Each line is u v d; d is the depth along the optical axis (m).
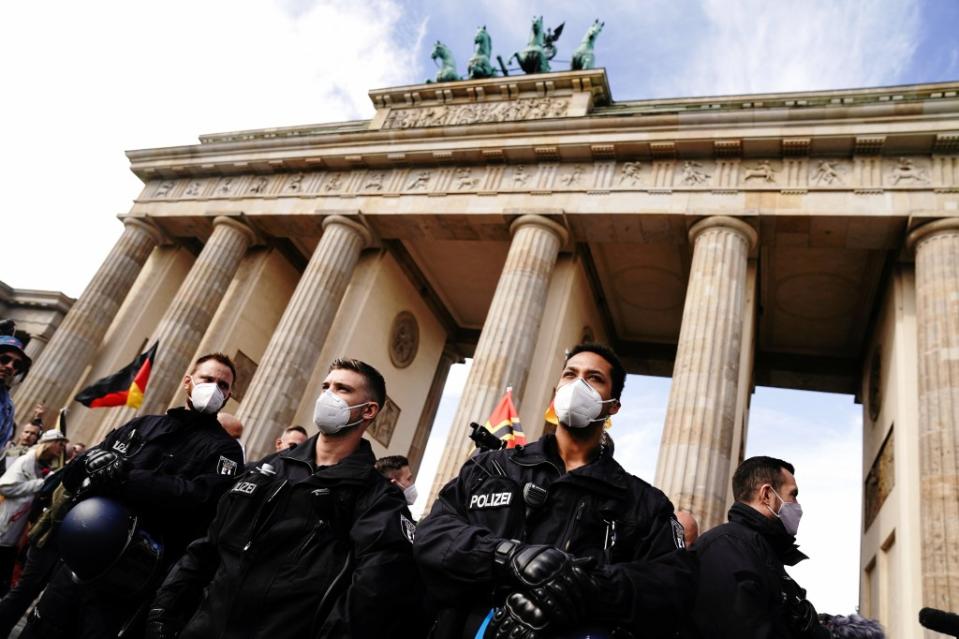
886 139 27.55
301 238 42.09
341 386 6.54
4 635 9.84
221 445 7.63
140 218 44.16
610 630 4.19
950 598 19.05
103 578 6.33
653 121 31.56
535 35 44.28
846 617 8.23
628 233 32.19
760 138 29.52
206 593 5.49
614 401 5.89
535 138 34.28
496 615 4.07
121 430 7.68
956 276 24.23
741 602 5.80
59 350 40.03
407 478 12.12
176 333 37.47
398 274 41.56
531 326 30.39
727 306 27.03
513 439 20.55
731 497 26.17
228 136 45.75
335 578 5.29
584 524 4.73
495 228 34.66
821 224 28.12
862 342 36.50
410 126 40.84
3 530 12.34
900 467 24.45
